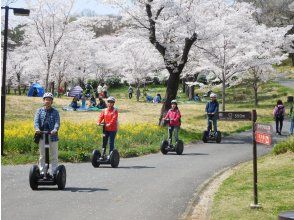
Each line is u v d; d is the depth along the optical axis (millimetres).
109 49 75062
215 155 19516
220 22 28625
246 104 48969
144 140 22453
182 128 29422
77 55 57781
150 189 11820
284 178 12516
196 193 11430
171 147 19750
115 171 14789
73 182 12625
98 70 74812
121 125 25984
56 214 9047
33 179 11266
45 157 11258
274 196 10469
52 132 10992
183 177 13781
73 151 17875
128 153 19000
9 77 69188
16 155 17266
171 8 27062
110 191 11438
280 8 77000
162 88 78438
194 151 21000
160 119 28562
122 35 29719
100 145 19609
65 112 38125
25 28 51906
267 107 45594
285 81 65750
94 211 9367
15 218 8680
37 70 63438
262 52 40906
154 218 8945
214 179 13539
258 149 21766
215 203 9984
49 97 11172
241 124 34625
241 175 13445
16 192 11125
